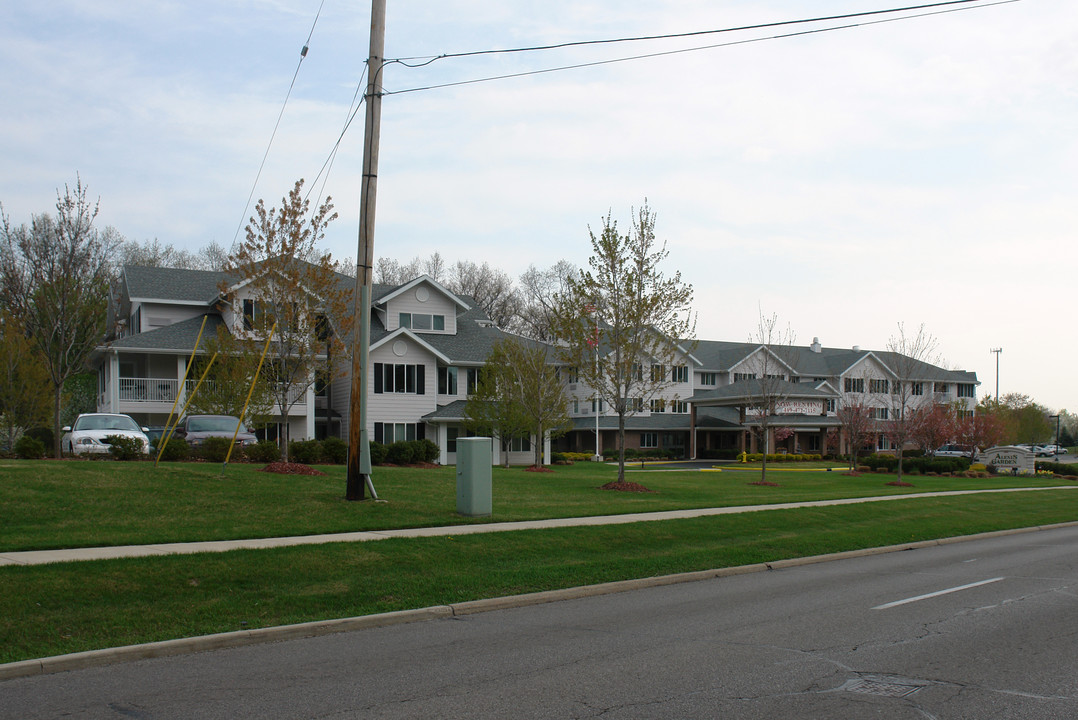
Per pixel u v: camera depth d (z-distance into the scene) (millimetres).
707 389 66562
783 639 8852
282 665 7762
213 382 30219
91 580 9852
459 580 11430
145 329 38938
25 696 6773
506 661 7891
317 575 11078
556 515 17656
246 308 35625
